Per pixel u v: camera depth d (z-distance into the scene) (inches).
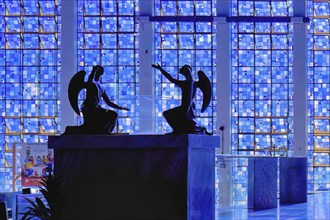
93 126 420.2
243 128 1259.8
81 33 1266.0
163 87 1254.3
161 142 396.2
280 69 1266.0
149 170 399.2
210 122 1254.3
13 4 1268.5
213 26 1263.5
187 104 420.5
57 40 1264.8
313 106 1272.1
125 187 401.4
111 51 1262.3
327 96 1272.1
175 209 394.9
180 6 1268.5
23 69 1263.5
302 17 1251.2
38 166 938.7
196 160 412.5
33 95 1258.6
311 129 1268.5
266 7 1274.6
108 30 1264.8
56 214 423.5
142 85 1237.7
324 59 1275.8
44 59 1263.5
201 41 1263.5
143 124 963.3
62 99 1238.3
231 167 844.0
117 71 1258.0
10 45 1267.2
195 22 1261.1
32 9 1268.5
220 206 836.6
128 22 1261.1
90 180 405.7
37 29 1266.0
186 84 423.2
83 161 407.2
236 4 1277.1
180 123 421.7
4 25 1267.2
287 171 928.9
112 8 1264.8
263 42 1270.9
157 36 1266.0
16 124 1257.4
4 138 1254.3
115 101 1097.4
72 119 1234.6
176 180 395.5
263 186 838.5
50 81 1259.8
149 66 1235.9
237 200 849.5
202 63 1262.3
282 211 810.8
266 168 843.4
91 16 1266.0
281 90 1264.8
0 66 1263.5
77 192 406.6
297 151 1244.5
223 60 1245.1
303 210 822.5
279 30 1270.9
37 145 943.7
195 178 409.7
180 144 393.4
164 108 1187.9
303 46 1252.5
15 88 1259.8
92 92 424.8
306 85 1254.3
